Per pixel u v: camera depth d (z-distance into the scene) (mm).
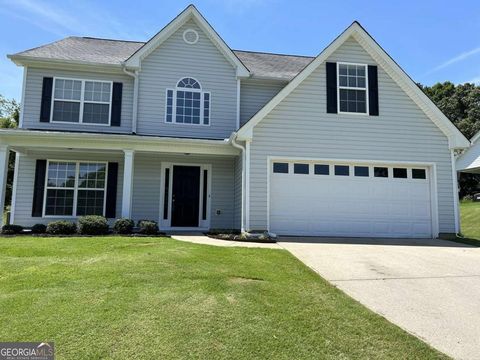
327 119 11055
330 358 3211
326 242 9453
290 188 10797
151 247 7418
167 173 12547
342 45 11523
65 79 12023
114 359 2986
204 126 12570
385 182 11242
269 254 7266
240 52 16109
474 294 5117
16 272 5281
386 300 4805
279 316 4012
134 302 4145
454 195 11273
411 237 11031
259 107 13422
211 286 4848
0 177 9883
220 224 12578
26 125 11617
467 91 45625
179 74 12641
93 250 6965
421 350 3412
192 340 3359
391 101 11461
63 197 11898
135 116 12078
